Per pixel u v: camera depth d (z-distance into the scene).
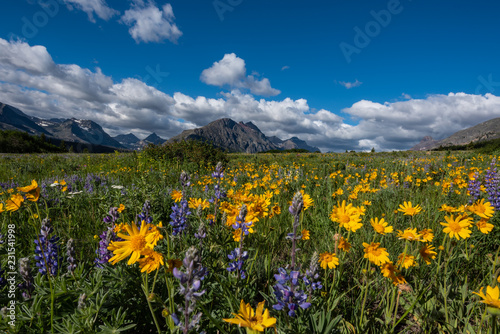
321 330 1.57
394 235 3.27
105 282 1.97
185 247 2.32
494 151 20.12
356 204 5.07
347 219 2.08
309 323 1.62
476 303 2.01
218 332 1.78
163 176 8.81
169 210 4.52
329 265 1.99
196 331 1.39
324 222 3.90
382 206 4.85
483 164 11.05
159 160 12.55
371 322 2.00
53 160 15.53
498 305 1.36
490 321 1.84
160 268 1.91
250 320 1.07
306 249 3.29
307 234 2.76
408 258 1.88
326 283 2.26
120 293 1.88
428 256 1.91
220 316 1.84
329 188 6.37
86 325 1.57
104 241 2.15
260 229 3.46
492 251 2.90
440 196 5.36
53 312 1.68
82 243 3.16
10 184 6.57
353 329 1.93
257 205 2.47
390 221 4.01
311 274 1.88
